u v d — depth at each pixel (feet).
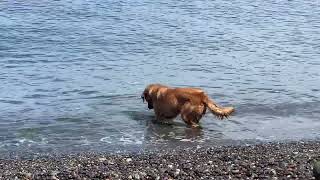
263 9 123.75
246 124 48.24
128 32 95.40
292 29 101.96
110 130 46.26
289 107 54.03
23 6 117.39
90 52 80.07
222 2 131.54
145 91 50.03
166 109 48.19
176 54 79.92
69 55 77.77
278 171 31.73
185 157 37.58
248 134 45.42
